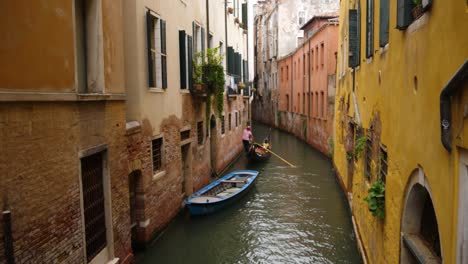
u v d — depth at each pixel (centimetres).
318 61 2467
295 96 3281
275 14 4169
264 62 4838
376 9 767
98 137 655
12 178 459
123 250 763
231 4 2106
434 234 488
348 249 999
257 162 2091
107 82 683
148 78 944
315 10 3991
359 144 893
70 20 570
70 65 568
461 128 325
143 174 919
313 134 2617
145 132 927
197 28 1420
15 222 463
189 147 1306
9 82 454
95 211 666
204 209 1162
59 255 546
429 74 415
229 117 2031
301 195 1483
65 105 557
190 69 1279
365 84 922
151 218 967
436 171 390
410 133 494
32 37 491
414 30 476
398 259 553
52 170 530
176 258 957
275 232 1117
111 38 702
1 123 443
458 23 332
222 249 1009
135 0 885
